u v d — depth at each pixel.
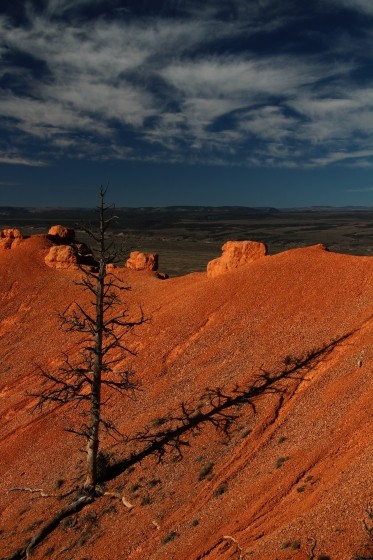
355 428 20.80
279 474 20.64
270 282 39.72
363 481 17.02
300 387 26.94
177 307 42.84
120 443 28.59
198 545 18.91
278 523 18.02
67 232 74.88
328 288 36.09
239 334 35.66
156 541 20.64
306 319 33.81
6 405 40.69
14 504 27.73
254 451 23.61
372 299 32.47
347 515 15.94
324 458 20.20
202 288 44.12
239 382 29.58
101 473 26.31
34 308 58.19
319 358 28.50
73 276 62.00
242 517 19.25
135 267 64.06
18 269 64.56
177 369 35.00
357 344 28.03
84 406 35.16
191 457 25.06
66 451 30.64
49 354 46.81
